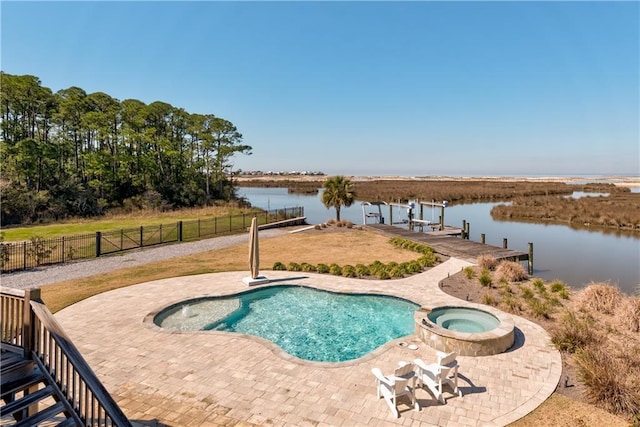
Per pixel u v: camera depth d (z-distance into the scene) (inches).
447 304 449.4
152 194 1658.5
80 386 197.2
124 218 1422.2
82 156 1617.9
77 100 1583.4
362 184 3929.6
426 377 277.3
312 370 311.6
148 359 330.0
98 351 345.4
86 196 1507.1
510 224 1387.8
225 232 1138.7
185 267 708.0
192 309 493.0
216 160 2065.7
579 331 358.9
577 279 680.4
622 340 364.5
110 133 1673.2
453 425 238.7
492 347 339.6
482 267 665.6
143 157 1764.3
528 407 258.1
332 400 267.0
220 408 256.4
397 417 246.5
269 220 1353.3
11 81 1402.6
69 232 1060.5
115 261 759.1
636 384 267.4
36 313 203.6
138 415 247.4
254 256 577.3
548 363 323.0
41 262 734.5
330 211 1968.5
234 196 2169.0
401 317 474.3
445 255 809.5
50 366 204.4
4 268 678.5
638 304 411.5
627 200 1827.0
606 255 871.1
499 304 476.7
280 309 502.6
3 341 221.5
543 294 512.7
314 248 901.8
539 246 979.9
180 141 2006.6
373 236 1070.4
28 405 190.1
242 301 527.2
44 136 1596.9
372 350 383.6
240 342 366.6
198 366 317.4
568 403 263.0
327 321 462.3
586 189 2918.3
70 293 533.6
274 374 304.5
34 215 1300.4
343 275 635.5
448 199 2363.4
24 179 1433.3
